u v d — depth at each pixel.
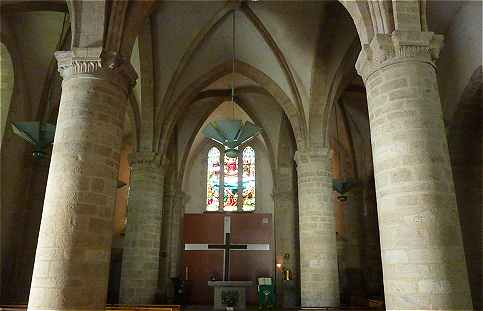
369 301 18.20
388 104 8.27
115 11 10.03
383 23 8.79
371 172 24.19
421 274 7.12
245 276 24.12
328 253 16.12
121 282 16.59
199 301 23.83
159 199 17.86
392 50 8.47
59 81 17.92
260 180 29.44
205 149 30.48
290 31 17.25
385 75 8.46
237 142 14.67
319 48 17.25
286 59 18.09
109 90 9.67
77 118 9.18
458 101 13.66
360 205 24.47
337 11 15.98
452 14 13.75
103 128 9.38
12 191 16.83
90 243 8.60
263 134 26.45
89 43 9.72
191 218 24.33
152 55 17.36
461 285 7.12
